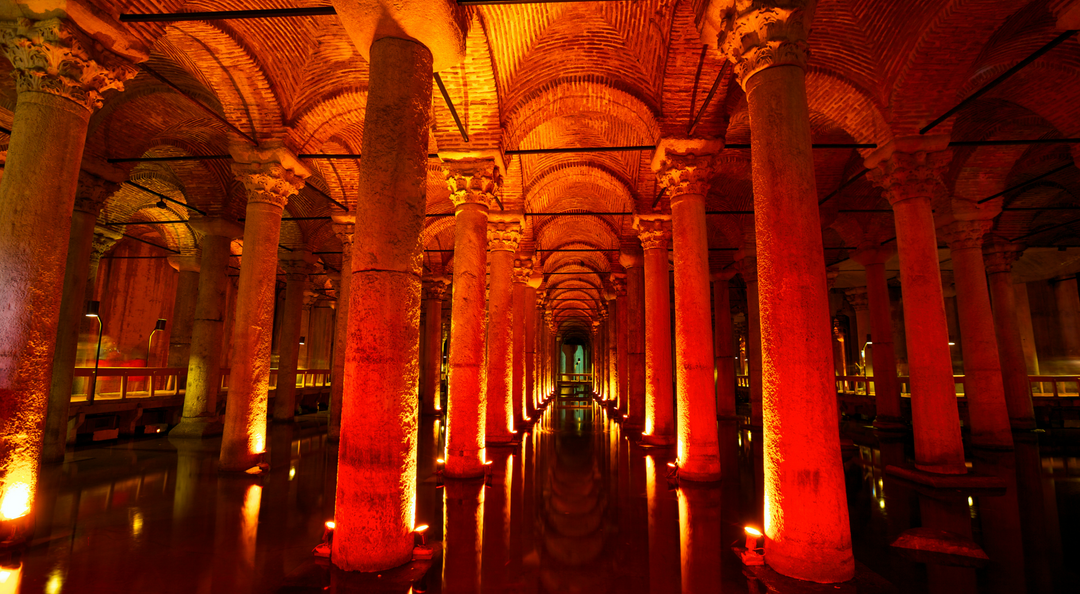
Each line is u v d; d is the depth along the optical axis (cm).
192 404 1285
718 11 521
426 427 1602
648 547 500
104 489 717
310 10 539
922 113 848
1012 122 1097
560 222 1767
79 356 1673
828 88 870
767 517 443
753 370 1579
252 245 862
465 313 855
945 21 764
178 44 779
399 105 446
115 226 1451
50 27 493
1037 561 462
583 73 892
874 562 461
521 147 1162
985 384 1114
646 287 1196
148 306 1952
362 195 439
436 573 428
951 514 627
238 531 535
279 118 869
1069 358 1853
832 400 427
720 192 1536
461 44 479
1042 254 1870
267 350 876
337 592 378
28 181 486
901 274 862
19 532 471
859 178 1355
